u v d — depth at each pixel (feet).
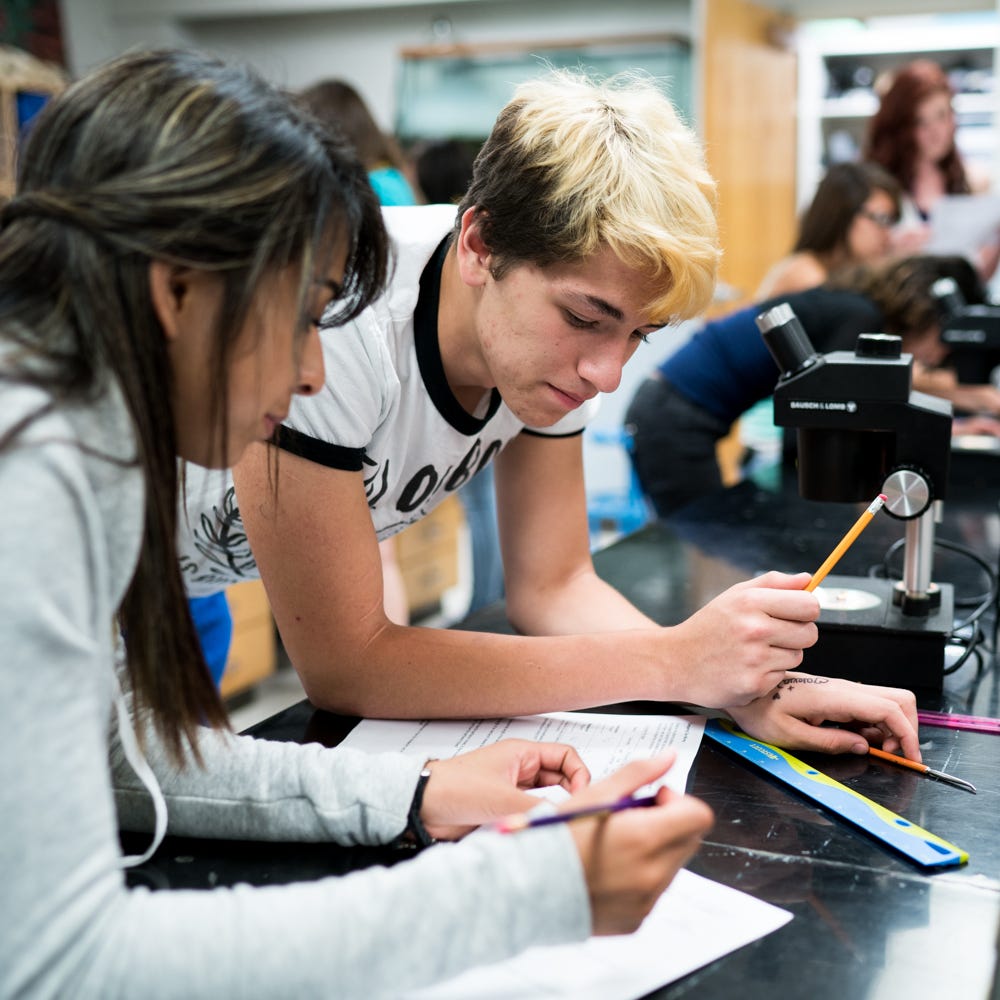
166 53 2.14
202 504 3.82
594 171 2.95
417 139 19.12
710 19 14.40
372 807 2.71
